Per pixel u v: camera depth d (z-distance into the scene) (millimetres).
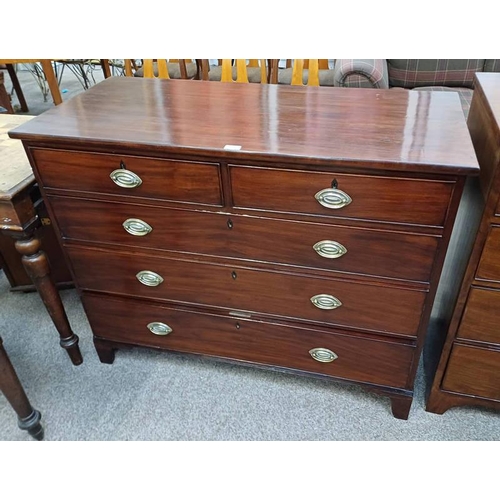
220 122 1150
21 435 1365
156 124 1148
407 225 1016
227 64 2146
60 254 1827
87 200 1212
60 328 1504
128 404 1446
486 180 1031
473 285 1103
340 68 1895
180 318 1404
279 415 1396
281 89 1377
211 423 1380
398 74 2459
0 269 2064
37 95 3912
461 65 2373
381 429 1346
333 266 1138
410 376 1282
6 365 1197
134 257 1298
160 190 1131
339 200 1017
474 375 1258
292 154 972
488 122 1064
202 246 1210
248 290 1263
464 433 1326
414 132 1055
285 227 1104
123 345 1546
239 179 1057
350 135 1051
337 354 1313
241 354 1430
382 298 1154
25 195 1231
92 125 1149
